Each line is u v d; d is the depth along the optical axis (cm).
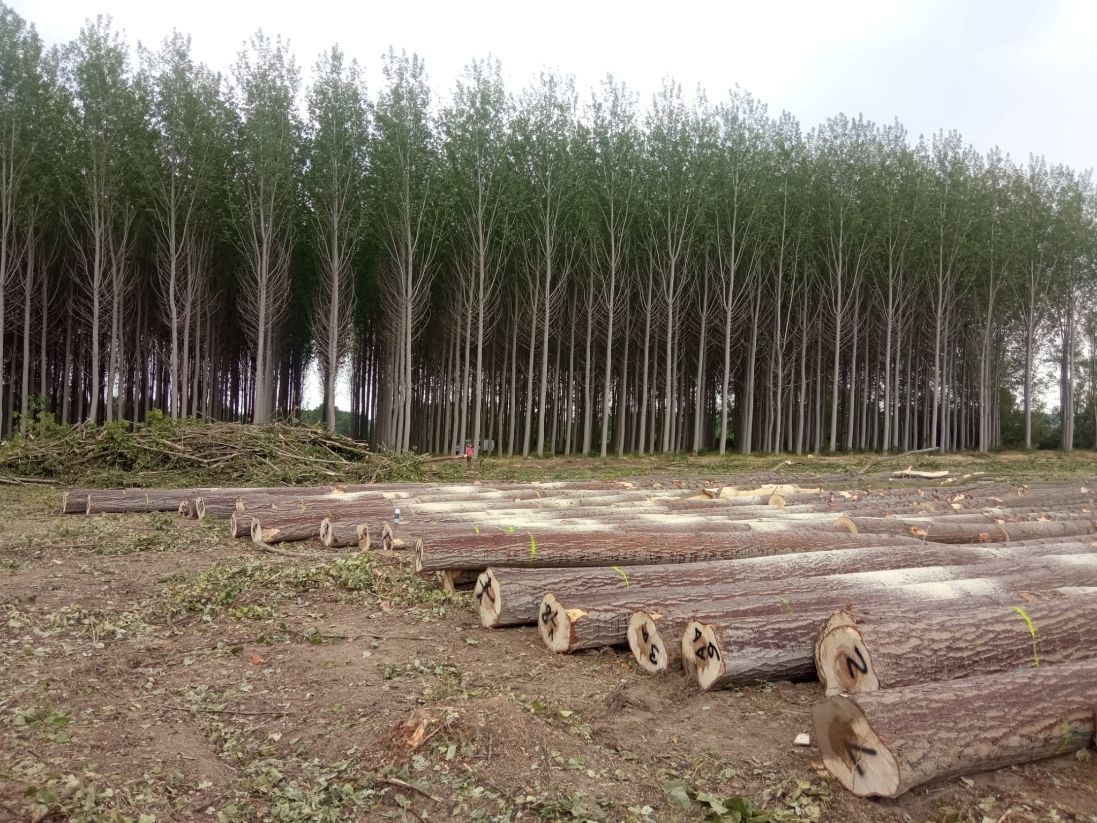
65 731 430
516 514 1063
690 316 3788
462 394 3291
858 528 995
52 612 669
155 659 562
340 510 1086
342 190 3022
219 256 3575
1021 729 385
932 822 352
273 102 2944
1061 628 510
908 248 3622
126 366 4041
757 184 3409
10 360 3306
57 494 1523
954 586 636
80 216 3106
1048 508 1467
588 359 3338
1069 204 3766
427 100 3002
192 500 1296
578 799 364
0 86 2791
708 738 440
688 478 2097
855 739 375
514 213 3209
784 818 351
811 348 4031
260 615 669
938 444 4356
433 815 355
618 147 3281
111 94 2845
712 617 532
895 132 3672
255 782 380
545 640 611
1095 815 358
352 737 428
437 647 601
